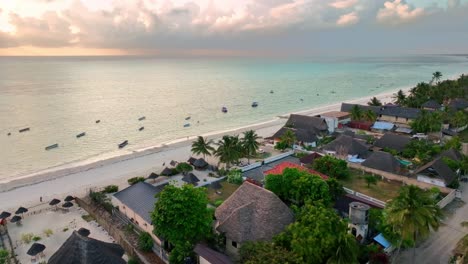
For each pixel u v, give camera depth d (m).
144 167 85.25
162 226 42.44
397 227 39.00
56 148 102.25
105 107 163.25
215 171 78.81
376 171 71.69
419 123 104.50
